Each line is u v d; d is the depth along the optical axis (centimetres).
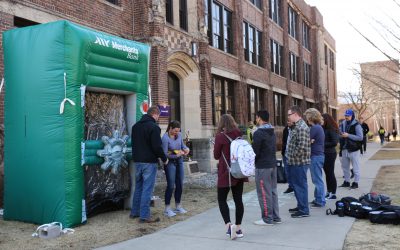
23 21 1027
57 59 686
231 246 581
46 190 697
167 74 1603
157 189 1120
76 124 696
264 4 2681
